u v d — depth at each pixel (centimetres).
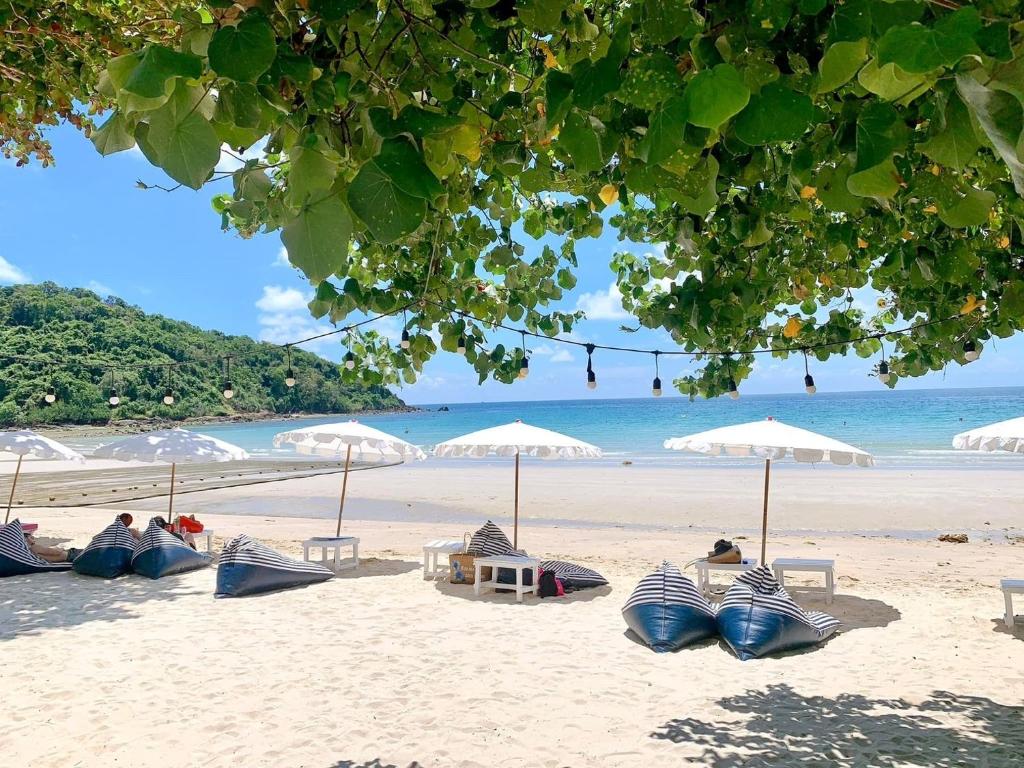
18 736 505
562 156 227
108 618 820
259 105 116
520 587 920
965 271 266
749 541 1502
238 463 4428
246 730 518
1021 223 198
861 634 775
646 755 479
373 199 95
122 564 1052
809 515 1934
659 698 580
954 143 95
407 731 516
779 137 101
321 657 683
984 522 1769
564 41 188
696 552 1334
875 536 1609
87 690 593
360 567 1156
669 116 96
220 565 959
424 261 366
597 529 1761
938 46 71
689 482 2867
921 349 450
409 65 147
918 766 462
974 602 917
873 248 361
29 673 632
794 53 130
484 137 209
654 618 731
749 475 3119
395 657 682
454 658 681
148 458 1164
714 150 187
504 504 2308
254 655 687
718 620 741
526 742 499
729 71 91
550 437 1112
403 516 2070
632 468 3659
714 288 274
